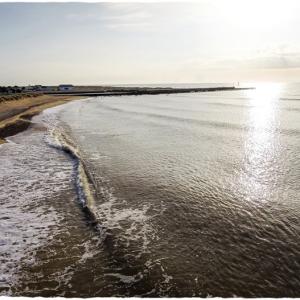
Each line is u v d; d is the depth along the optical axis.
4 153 16.81
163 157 16.30
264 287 5.92
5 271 6.44
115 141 20.94
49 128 26.05
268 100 73.56
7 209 9.57
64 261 6.80
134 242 7.57
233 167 14.33
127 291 5.81
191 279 6.16
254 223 8.57
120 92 109.56
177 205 9.87
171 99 77.94
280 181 12.19
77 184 11.78
